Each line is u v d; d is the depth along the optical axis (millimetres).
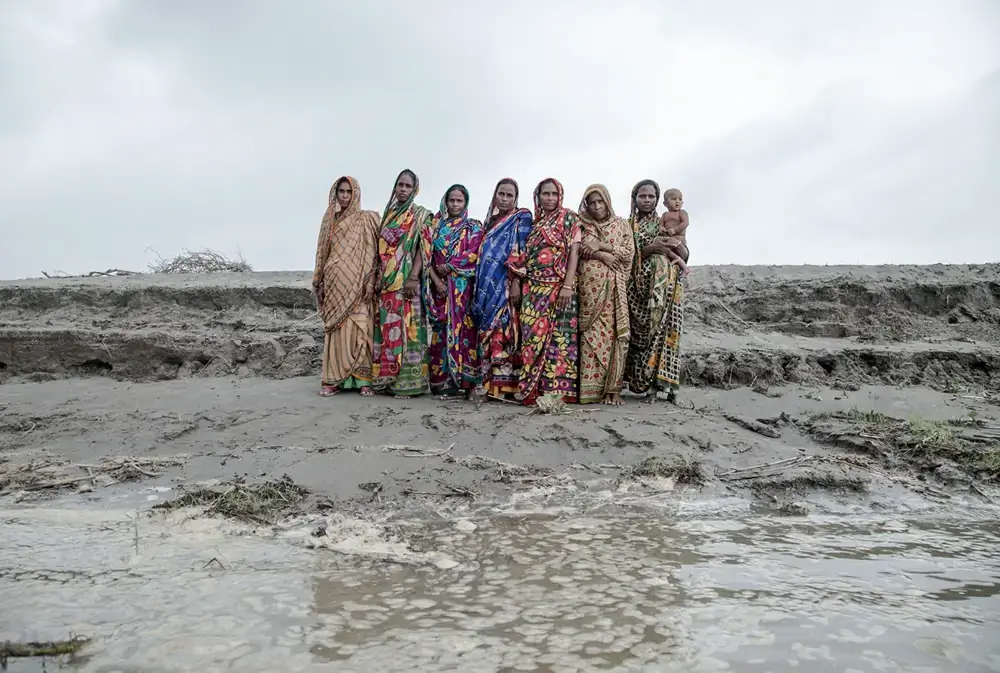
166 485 5105
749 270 10750
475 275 6852
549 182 6621
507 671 2699
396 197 6934
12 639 2918
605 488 5148
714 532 4324
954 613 3242
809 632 3037
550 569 3691
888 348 8328
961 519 4684
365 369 6996
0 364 8430
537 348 6637
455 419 6188
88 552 3902
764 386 7480
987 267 10477
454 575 3607
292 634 2982
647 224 7004
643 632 3014
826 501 5008
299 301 9594
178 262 12648
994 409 6961
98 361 8367
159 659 2781
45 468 5484
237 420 6316
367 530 4234
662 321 6801
